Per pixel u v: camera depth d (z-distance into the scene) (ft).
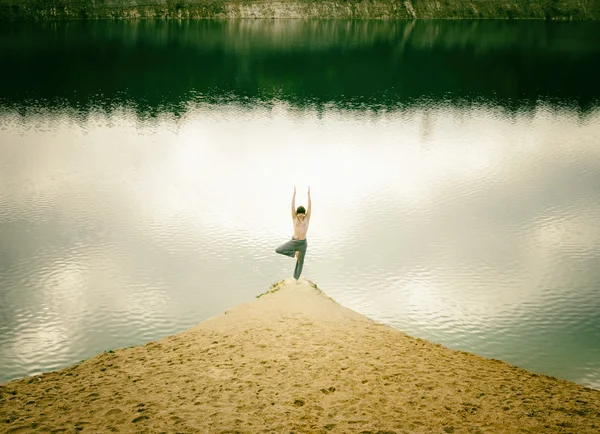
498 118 149.79
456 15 368.27
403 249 70.33
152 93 170.60
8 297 57.00
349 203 87.92
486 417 22.66
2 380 43.27
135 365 29.32
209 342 32.71
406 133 134.62
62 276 62.13
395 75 205.26
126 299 57.06
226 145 122.52
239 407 23.12
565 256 68.74
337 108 159.63
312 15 352.49
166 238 73.67
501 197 91.15
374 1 367.25
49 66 199.82
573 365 45.91
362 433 20.88
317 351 30.19
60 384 26.86
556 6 373.40
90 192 91.40
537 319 53.62
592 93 180.24
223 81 188.75
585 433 21.76
